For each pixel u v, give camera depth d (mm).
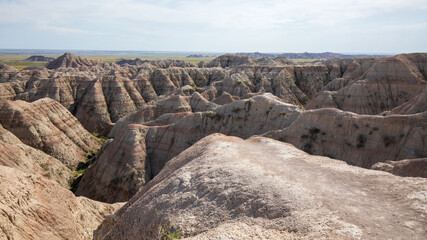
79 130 90125
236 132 65188
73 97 121500
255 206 16625
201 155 26906
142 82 135125
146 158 65125
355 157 45938
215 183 20109
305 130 51781
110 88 124500
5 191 30234
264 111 64312
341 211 15039
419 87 84312
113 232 22016
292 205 15867
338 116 49844
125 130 69250
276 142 31578
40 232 30328
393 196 16969
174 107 95438
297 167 22641
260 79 125812
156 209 19984
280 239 13180
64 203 37219
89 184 65062
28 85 133750
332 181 19609
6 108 73000
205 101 95188
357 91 87938
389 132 44750
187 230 16531
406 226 13672
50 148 73312
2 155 54750
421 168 31750
